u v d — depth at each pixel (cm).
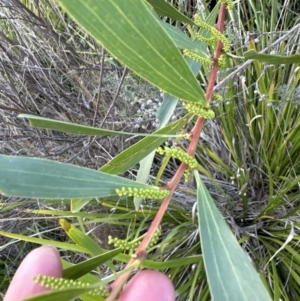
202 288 26
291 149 27
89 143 27
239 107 28
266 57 13
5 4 27
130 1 8
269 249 26
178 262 16
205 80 29
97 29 8
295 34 27
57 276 12
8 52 28
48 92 29
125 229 29
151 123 30
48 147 31
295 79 24
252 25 29
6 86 30
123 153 13
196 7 29
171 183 10
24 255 31
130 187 10
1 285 30
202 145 29
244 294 9
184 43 14
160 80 9
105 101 30
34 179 10
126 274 8
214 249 10
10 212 29
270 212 27
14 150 30
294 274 24
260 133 27
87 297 13
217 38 13
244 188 26
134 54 9
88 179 10
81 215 25
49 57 29
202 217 10
